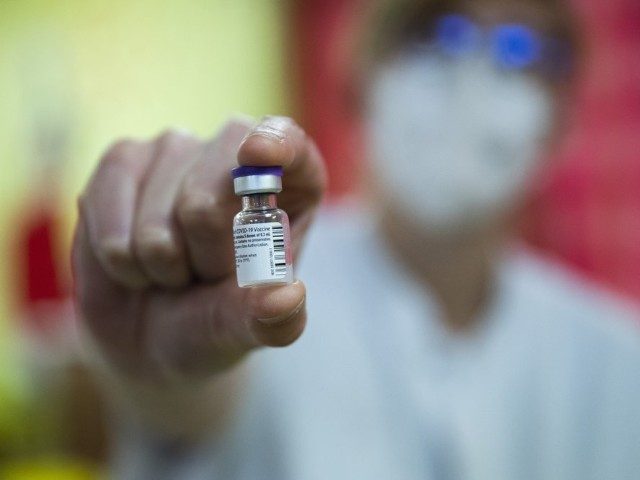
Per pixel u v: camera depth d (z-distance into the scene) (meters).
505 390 0.46
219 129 0.22
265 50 0.97
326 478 0.42
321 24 0.94
